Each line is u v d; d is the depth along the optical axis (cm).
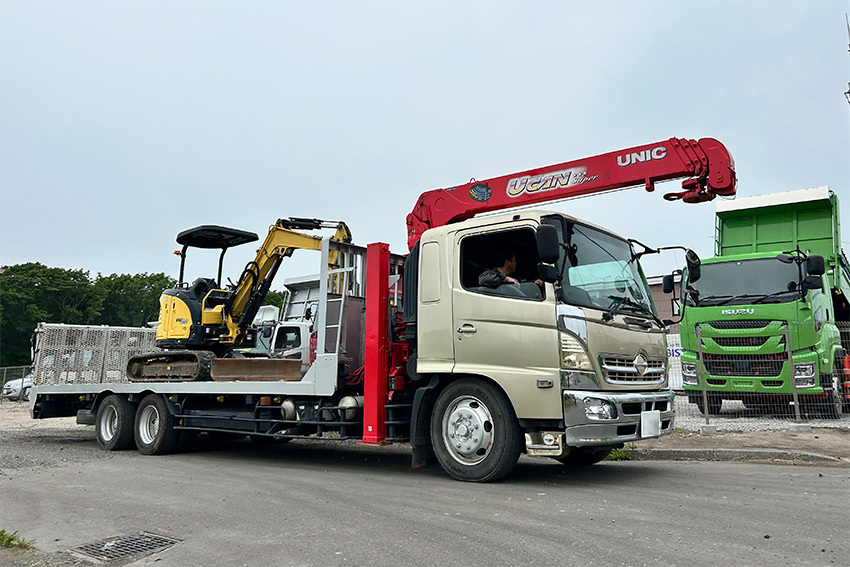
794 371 1224
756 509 537
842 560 396
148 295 7238
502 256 704
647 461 894
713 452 900
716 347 1292
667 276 942
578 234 714
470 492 632
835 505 553
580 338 644
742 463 854
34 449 1150
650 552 415
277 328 1562
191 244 1205
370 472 810
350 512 556
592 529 475
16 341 5909
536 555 415
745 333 1266
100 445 1162
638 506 554
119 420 1123
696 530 468
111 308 7000
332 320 846
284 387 867
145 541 488
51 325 1377
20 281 5944
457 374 716
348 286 859
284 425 908
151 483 745
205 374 1033
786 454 872
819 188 1444
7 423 1767
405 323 778
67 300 6419
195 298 1153
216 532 504
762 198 1510
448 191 975
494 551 426
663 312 1853
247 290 1126
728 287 1321
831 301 1405
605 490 636
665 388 748
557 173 898
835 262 1430
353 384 832
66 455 1055
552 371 644
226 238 1184
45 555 459
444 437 716
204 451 1120
